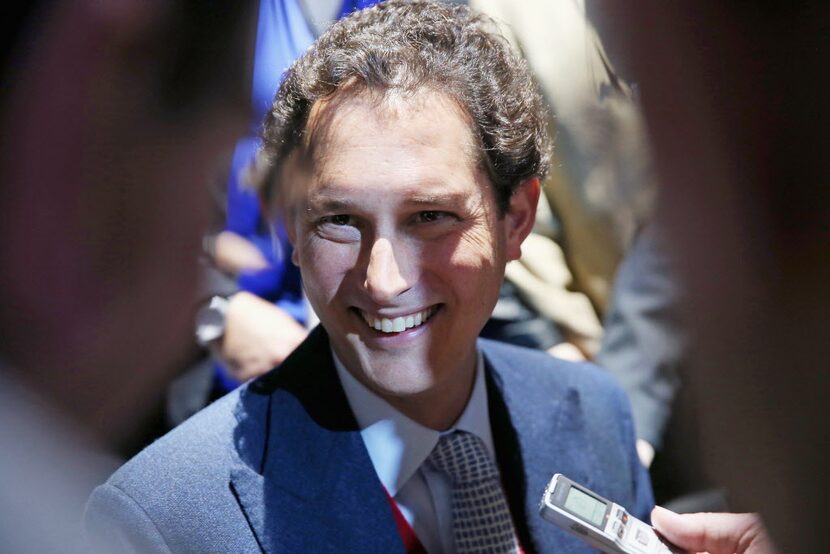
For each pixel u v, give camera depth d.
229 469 1.01
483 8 1.56
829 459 0.79
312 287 0.95
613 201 1.63
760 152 0.71
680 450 1.57
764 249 0.74
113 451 1.00
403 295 0.92
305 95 0.92
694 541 1.03
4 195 0.89
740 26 0.70
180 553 0.97
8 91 0.90
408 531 1.04
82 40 0.90
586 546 1.11
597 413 1.25
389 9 0.99
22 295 0.88
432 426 1.05
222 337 1.54
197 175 0.96
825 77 0.69
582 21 1.52
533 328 1.72
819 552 0.80
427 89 0.89
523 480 1.14
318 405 1.05
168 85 0.94
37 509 0.80
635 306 1.65
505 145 0.94
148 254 0.92
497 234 0.97
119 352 0.92
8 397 0.86
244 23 1.00
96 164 0.89
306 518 1.00
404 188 0.88
